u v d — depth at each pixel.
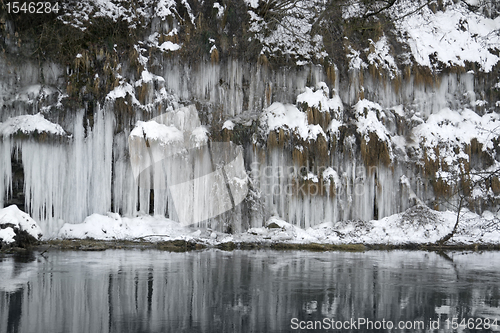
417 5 23.97
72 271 10.56
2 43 18.42
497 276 10.77
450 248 18.16
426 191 20.89
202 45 20.98
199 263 12.23
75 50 18.86
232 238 18.34
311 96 20.64
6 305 7.31
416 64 22.58
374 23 22.81
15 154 17.69
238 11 22.03
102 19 19.50
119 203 18.59
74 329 6.10
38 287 8.68
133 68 19.55
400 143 21.52
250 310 7.28
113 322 6.46
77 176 17.97
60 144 17.62
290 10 22.73
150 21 20.72
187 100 20.52
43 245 15.88
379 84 22.25
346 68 21.98
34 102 18.09
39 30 18.92
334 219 19.94
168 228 18.31
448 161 21.06
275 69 21.59
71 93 18.38
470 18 24.91
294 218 19.92
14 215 15.61
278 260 13.27
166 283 9.28
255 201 19.64
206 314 6.99
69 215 17.84
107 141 18.34
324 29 22.28
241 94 21.45
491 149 21.94
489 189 21.16
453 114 22.55
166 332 6.06
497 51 24.22
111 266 11.41
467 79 23.28
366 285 9.44
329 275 10.62
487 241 18.91
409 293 8.71
